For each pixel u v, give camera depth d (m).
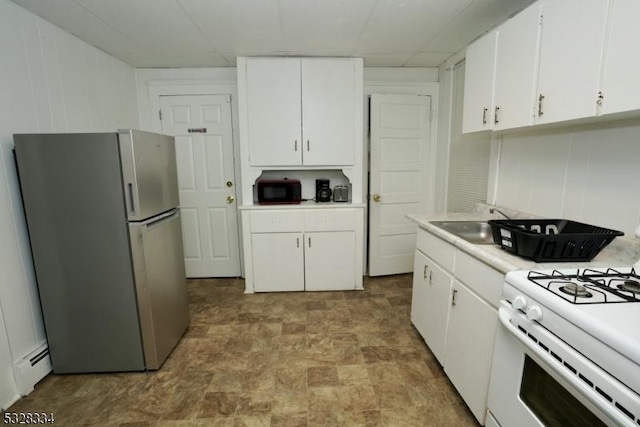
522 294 1.02
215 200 3.36
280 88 2.83
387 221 3.34
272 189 3.02
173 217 2.14
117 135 1.64
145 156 1.77
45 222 1.71
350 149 2.95
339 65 2.83
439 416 1.55
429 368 1.91
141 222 1.75
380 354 2.05
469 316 1.50
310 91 2.84
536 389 1.00
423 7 1.92
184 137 3.24
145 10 1.91
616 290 0.93
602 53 1.11
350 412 1.58
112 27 2.13
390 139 3.22
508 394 1.12
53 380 1.83
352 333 2.31
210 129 3.23
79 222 1.72
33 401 1.67
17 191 1.74
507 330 1.12
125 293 1.80
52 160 1.65
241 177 3.07
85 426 1.51
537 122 1.43
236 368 1.93
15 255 1.72
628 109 1.03
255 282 3.03
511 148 2.10
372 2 1.85
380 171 3.24
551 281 1.02
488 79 1.77
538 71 1.41
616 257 1.33
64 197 1.69
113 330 1.84
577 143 1.58
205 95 3.19
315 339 2.24
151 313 1.84
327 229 2.97
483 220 2.02
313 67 2.81
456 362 1.63
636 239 1.26
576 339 0.80
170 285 2.08
